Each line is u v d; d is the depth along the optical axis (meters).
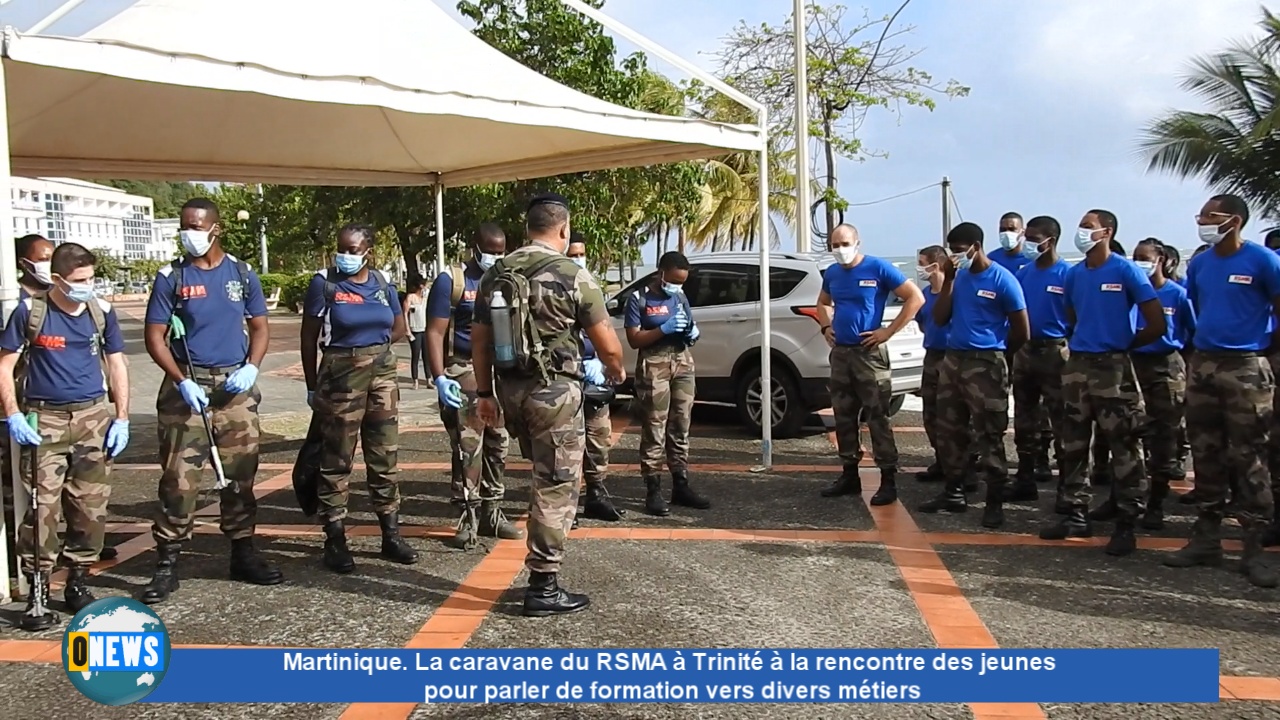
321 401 4.81
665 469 7.31
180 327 4.40
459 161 8.73
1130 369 4.94
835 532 5.46
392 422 4.99
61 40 4.07
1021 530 5.47
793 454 7.85
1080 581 4.55
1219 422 4.66
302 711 3.34
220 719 3.28
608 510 5.79
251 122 7.31
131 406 11.67
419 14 6.50
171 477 4.45
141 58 4.26
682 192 14.49
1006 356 6.24
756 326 8.52
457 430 5.27
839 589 4.47
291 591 4.57
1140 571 4.69
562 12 12.88
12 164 7.22
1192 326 5.58
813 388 8.18
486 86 5.77
